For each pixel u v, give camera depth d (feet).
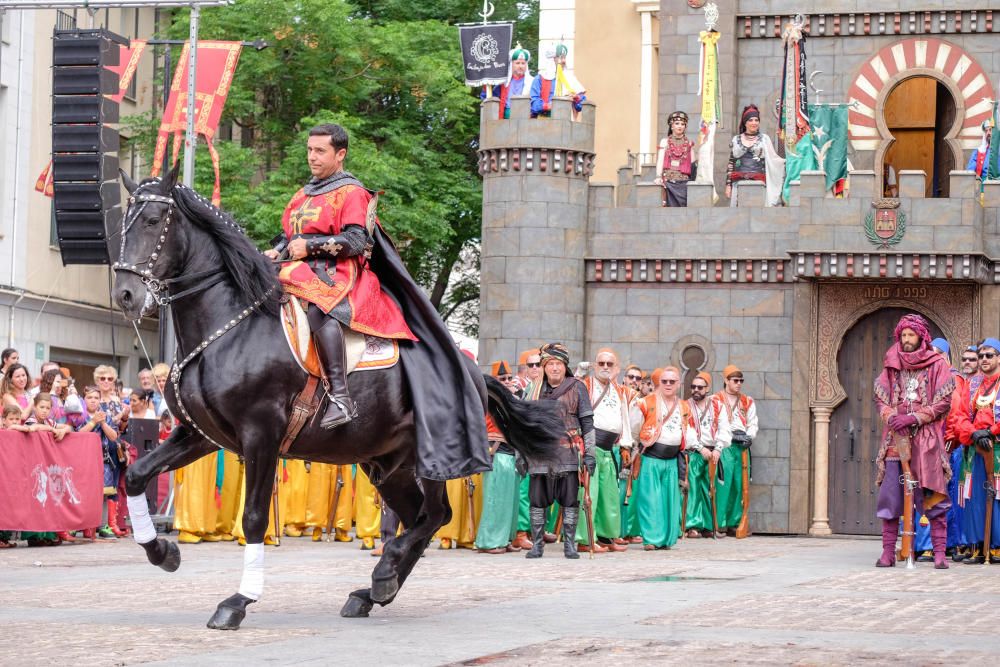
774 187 145.18
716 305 141.59
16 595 64.64
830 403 137.80
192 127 143.33
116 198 112.37
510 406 62.08
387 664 43.01
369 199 55.42
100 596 64.28
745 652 46.06
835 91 169.27
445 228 218.38
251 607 59.93
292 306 53.52
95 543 107.55
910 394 90.48
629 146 197.36
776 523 137.90
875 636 50.88
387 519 92.27
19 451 101.40
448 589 69.87
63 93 110.32
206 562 87.45
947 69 167.22
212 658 43.83
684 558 98.43
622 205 153.99
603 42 198.90
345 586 70.33
